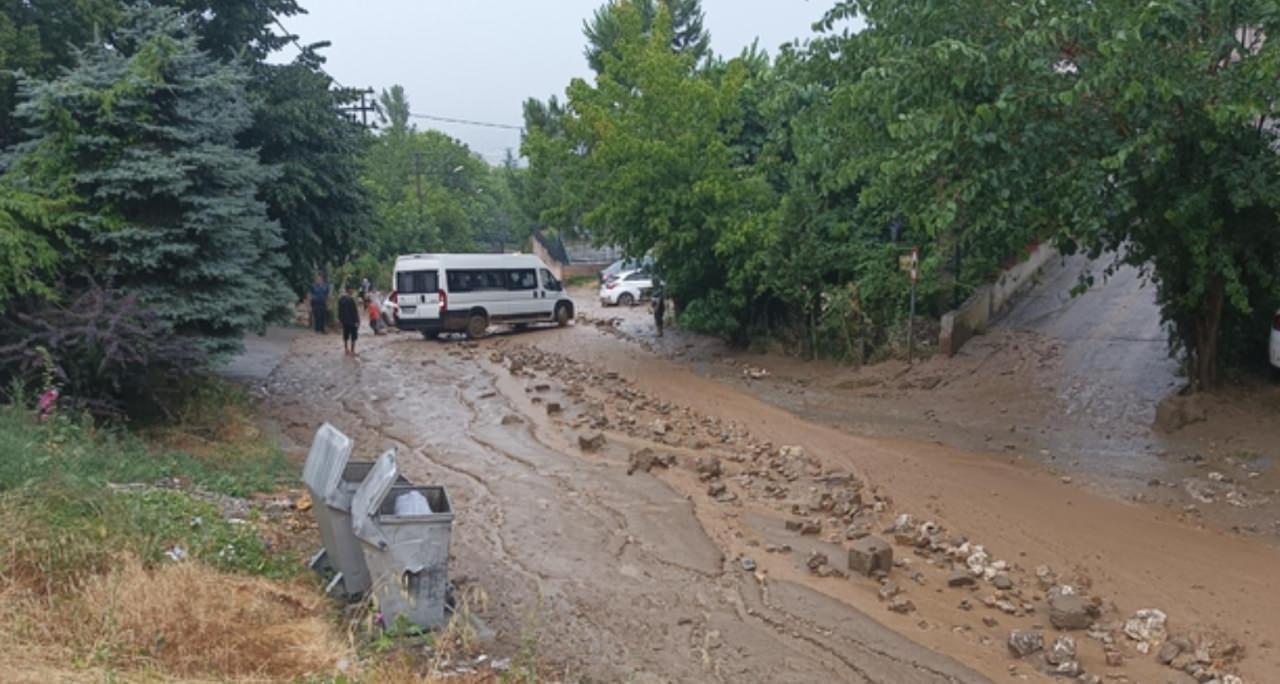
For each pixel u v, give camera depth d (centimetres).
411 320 2742
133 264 1287
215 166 1355
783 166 2230
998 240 1238
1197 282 1138
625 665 634
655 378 1925
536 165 2417
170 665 529
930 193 1092
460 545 894
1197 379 1260
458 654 621
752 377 1900
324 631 615
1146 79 883
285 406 1678
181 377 1243
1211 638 655
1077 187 969
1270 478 1012
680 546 890
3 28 1538
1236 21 912
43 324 1081
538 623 702
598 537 920
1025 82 927
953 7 982
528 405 1680
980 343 1766
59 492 703
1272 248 1166
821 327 1972
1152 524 902
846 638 680
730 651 659
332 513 673
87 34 1677
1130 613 707
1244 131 1019
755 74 2734
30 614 548
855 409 1534
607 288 4066
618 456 1269
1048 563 813
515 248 8500
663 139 2142
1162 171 1041
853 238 2023
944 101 945
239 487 968
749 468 1177
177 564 659
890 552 814
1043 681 610
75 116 1312
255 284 1411
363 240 2141
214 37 1928
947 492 1032
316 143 1959
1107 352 1592
